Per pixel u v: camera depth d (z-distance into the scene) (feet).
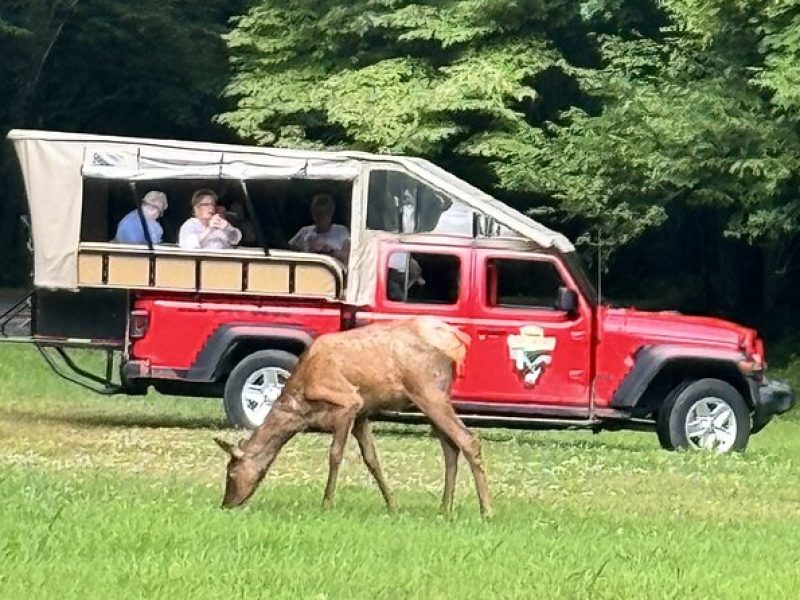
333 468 38.58
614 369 58.80
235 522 34.78
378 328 38.99
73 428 59.16
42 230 59.47
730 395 59.47
